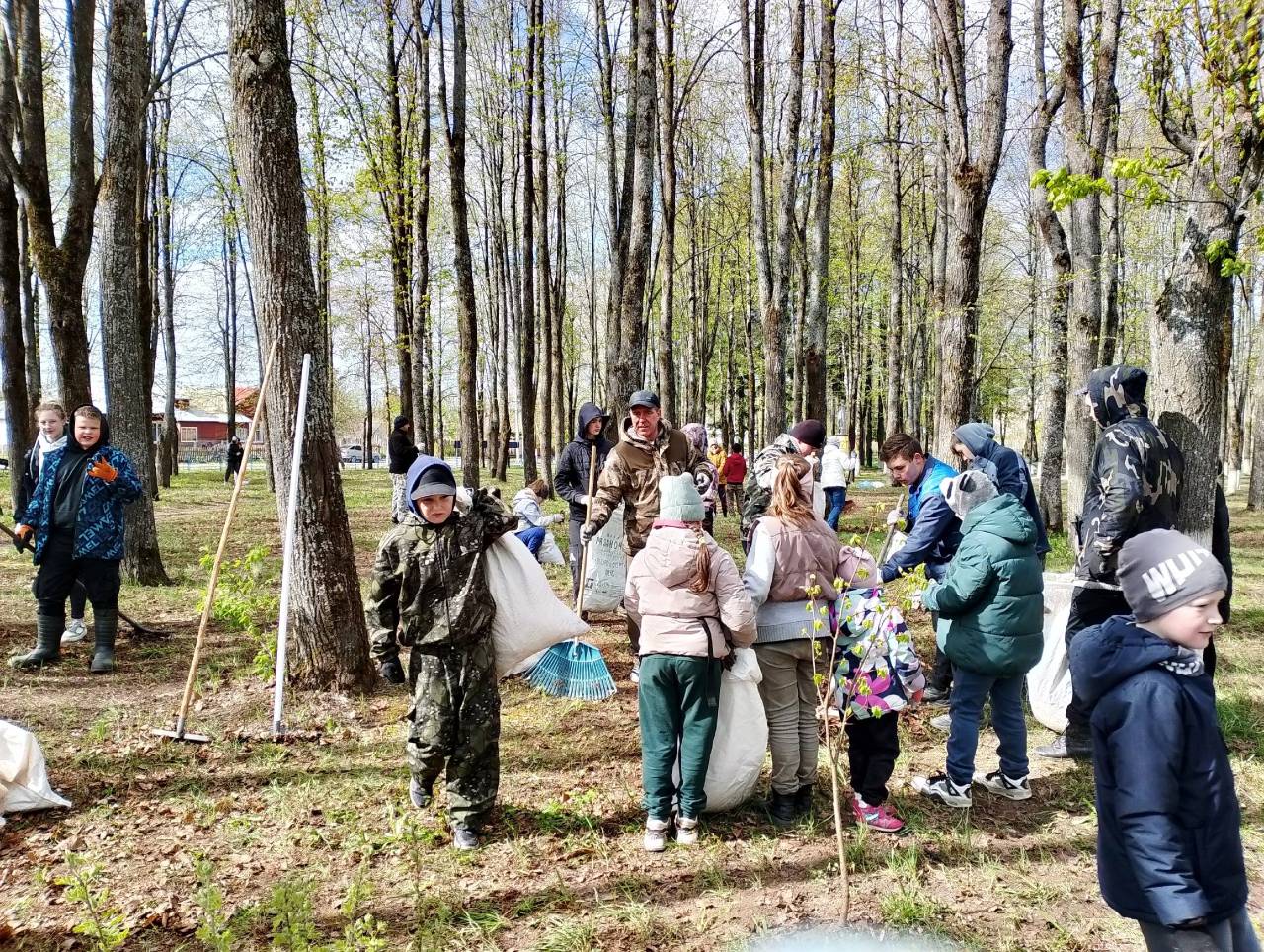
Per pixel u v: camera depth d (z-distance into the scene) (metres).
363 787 4.42
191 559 11.59
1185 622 2.08
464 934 3.17
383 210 17.16
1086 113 11.09
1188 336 5.77
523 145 20.84
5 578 10.26
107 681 6.14
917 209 28.52
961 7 11.33
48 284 9.71
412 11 15.34
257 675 6.14
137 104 9.19
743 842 3.92
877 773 3.97
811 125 17.91
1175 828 2.06
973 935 3.17
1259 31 5.39
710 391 43.12
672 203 15.76
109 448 6.41
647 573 3.91
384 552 3.79
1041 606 4.10
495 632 3.92
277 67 5.58
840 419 44.19
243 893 3.45
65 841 3.86
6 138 9.38
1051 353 13.13
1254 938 2.20
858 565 4.12
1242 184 5.64
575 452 7.47
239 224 20.44
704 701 3.85
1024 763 4.35
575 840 3.91
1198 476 5.71
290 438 5.66
